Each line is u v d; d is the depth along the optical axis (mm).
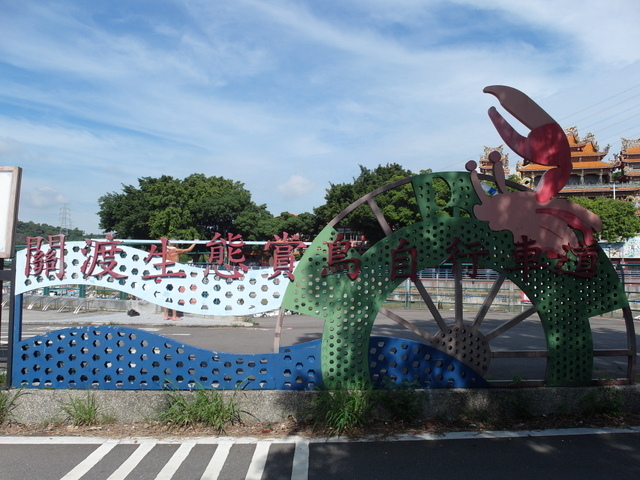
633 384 5293
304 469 3879
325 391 4797
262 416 4852
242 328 12500
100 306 15883
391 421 4852
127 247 5020
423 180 5133
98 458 4055
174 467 3895
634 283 15750
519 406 4953
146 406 4859
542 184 5188
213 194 40812
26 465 3920
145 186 42875
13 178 5043
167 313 13000
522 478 3762
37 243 5004
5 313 14844
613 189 47156
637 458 4117
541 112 5152
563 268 5207
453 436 4555
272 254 5340
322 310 4969
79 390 4922
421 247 5062
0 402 4770
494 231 5121
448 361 5094
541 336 11172
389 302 18141
